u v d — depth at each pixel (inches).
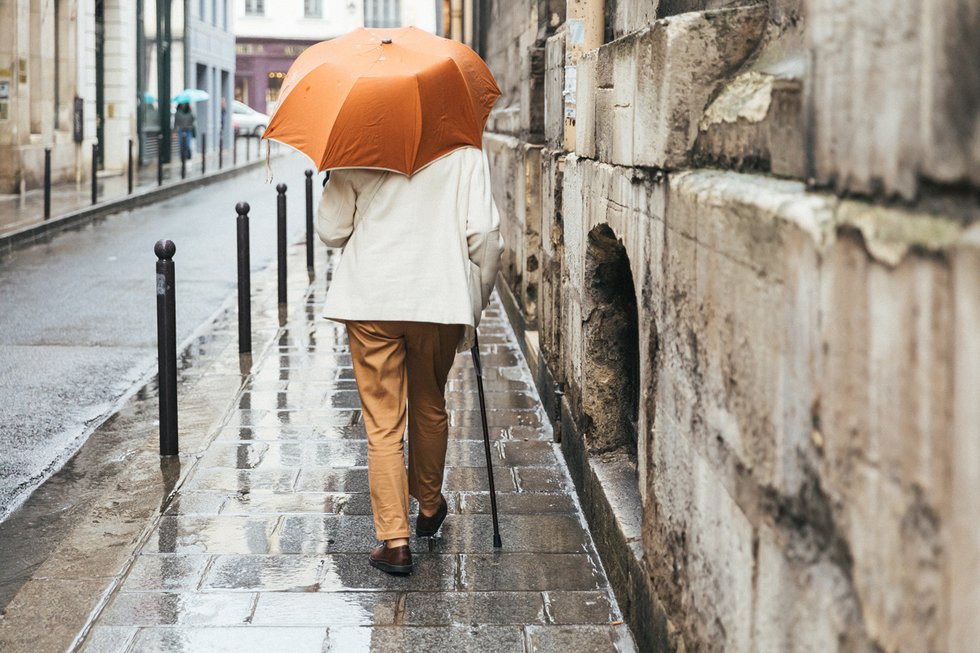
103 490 206.8
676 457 114.5
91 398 276.5
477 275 163.3
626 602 143.6
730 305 92.6
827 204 71.3
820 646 72.1
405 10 2321.6
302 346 328.5
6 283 455.8
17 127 813.9
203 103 1625.2
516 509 188.2
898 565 59.7
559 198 229.8
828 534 70.5
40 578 158.6
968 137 52.7
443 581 157.8
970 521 51.3
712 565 100.3
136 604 149.6
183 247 584.4
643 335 132.4
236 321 374.0
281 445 223.9
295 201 880.3
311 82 154.5
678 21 116.0
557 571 161.3
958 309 52.1
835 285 68.0
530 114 311.7
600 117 165.2
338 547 170.2
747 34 115.6
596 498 170.1
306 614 146.6
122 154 1103.6
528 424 241.4
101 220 716.7
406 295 155.6
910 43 59.1
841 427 67.5
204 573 160.1
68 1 919.7
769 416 82.2
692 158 116.4
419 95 150.9
